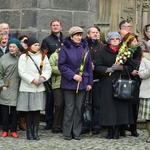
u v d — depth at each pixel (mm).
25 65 10773
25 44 11961
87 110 10930
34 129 10773
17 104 10812
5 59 10984
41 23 13094
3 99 10914
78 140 10750
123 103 10930
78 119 10883
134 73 10953
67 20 13422
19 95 10805
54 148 9922
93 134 11453
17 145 10164
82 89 10773
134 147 10117
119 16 13984
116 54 11047
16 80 10984
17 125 11797
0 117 11648
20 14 13305
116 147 10094
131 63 10953
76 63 10797
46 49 11695
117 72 10953
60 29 12031
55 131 11531
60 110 11492
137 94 11156
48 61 11008
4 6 13547
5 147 9969
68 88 10742
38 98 10773
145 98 10617
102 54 11062
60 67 10758
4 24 11859
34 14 13094
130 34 11023
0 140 10625
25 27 13242
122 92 10734
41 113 12922
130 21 14578
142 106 10688
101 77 11148
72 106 10836
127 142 10602
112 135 11000
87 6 13711
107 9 13844
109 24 13734
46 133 11461
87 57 10891
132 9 14594
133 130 11297
